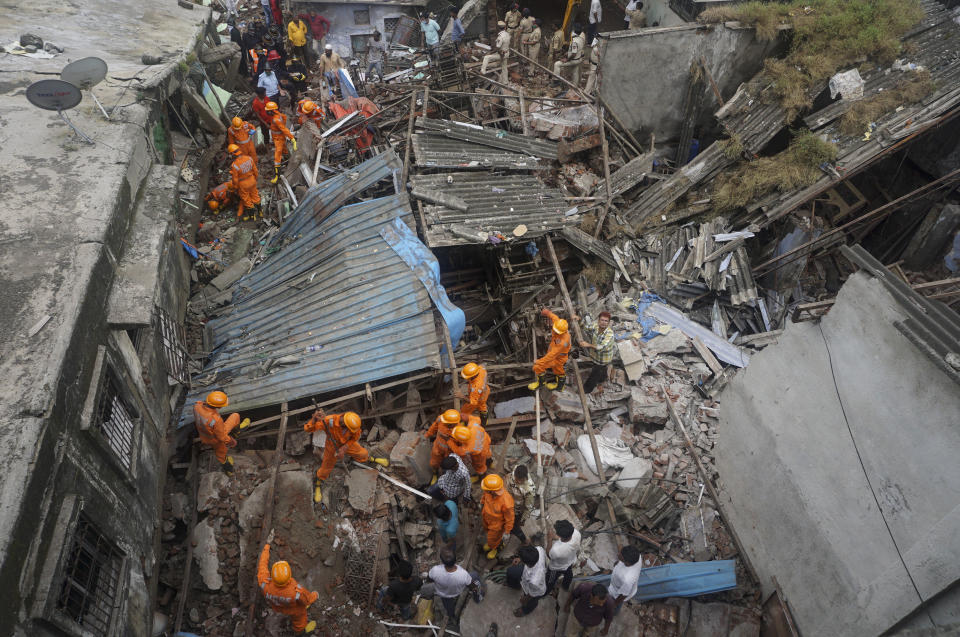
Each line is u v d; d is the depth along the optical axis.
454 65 16.94
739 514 9.04
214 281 11.56
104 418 6.96
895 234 15.75
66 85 8.23
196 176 13.11
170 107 13.01
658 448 9.93
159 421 8.80
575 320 10.89
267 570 7.11
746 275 12.38
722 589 7.86
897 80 13.22
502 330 12.88
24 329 6.21
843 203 15.28
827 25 13.72
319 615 7.82
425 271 10.32
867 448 6.89
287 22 20.02
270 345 10.22
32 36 11.68
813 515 7.59
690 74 14.80
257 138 15.12
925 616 6.05
